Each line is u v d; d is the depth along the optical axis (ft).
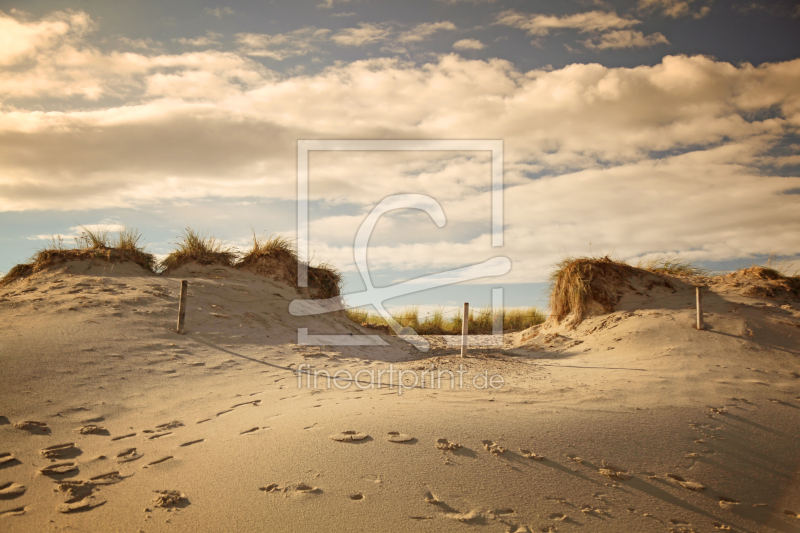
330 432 15.93
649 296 37.78
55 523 11.48
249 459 14.25
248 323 33.73
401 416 17.44
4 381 20.07
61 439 16.14
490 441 15.48
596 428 16.81
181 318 29.53
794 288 34.99
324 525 11.39
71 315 28.99
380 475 13.39
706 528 12.35
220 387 22.41
